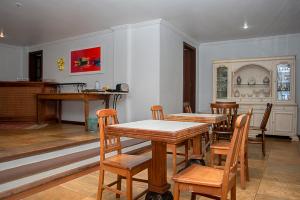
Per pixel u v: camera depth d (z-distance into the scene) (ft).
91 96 15.48
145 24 15.28
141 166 6.30
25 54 23.89
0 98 19.15
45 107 19.72
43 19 15.12
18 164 8.70
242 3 12.23
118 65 16.53
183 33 17.75
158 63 14.94
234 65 19.03
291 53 17.97
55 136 12.95
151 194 6.46
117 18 14.76
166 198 6.45
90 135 13.33
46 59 22.26
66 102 20.72
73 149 10.91
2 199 6.89
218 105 12.21
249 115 8.39
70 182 8.68
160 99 15.11
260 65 18.25
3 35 19.34
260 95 19.43
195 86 20.48
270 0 11.81
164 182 6.50
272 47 18.56
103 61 18.37
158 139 5.45
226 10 13.21
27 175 7.75
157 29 14.93
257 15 13.97
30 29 17.54
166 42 15.72
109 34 17.89
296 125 16.92
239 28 16.62
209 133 12.61
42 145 10.34
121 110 16.58
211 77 20.92
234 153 4.91
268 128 17.57
